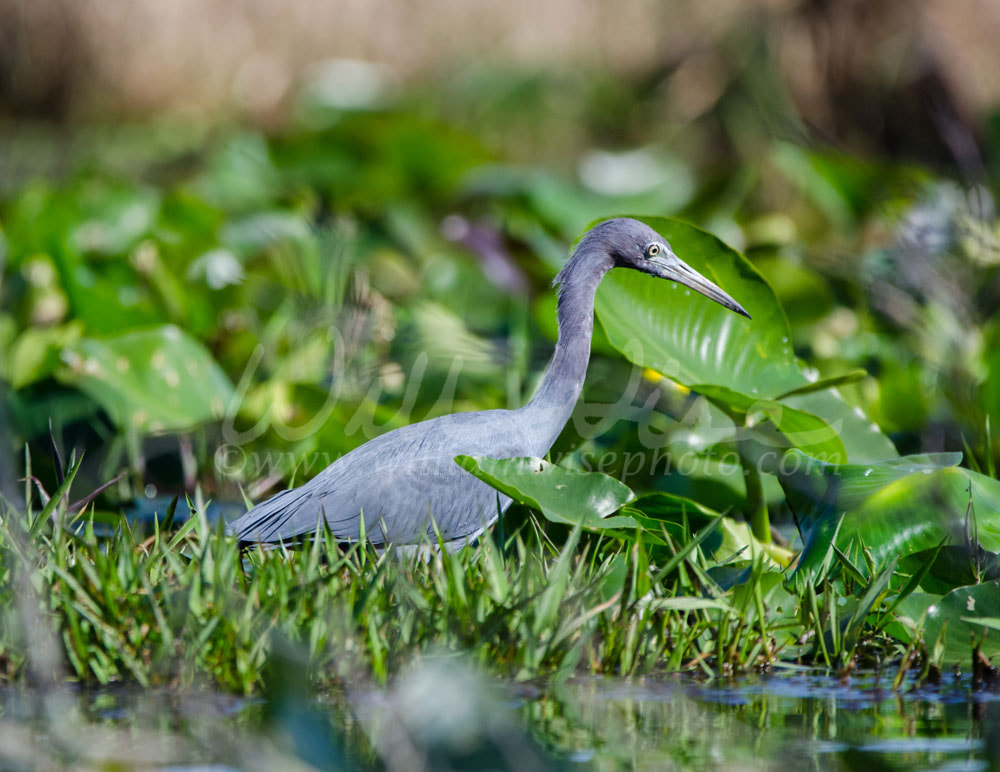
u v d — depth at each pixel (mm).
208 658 6742
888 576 7328
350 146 19875
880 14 22453
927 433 12102
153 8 24953
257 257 15336
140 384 11312
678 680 7070
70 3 24875
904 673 7113
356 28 25438
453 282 15867
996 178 16625
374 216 17953
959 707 6652
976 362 13320
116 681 6797
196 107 25203
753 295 9859
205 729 6062
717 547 8633
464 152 19984
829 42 22750
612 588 7418
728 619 7219
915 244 14938
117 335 11508
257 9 25109
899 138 22297
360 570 7625
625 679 7055
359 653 6734
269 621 6727
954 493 8102
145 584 7066
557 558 7578
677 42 25266
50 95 25500
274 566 7289
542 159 25531
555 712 6492
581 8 26078
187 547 7898
